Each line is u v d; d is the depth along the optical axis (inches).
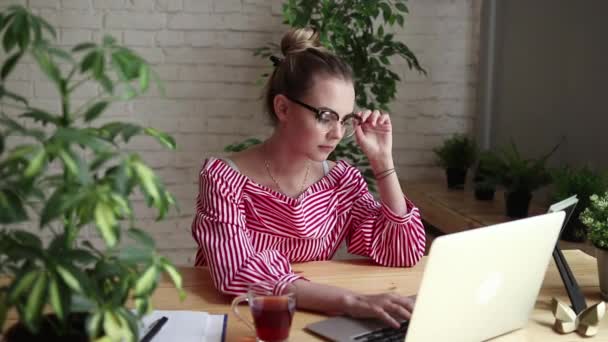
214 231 58.7
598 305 49.5
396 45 121.2
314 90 59.1
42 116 32.1
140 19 130.0
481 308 45.5
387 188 64.4
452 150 128.0
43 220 28.6
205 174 61.9
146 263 31.9
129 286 31.3
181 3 130.6
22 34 30.9
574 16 106.0
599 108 98.9
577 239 88.7
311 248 65.0
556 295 57.7
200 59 132.5
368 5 117.3
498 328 48.1
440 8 136.4
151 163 134.1
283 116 61.6
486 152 116.3
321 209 65.0
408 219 63.7
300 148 61.1
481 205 114.0
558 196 89.4
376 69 120.9
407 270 63.6
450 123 140.3
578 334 49.4
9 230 32.7
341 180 67.1
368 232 65.1
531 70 120.3
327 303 50.9
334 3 118.3
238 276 55.3
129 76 32.0
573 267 65.9
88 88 129.0
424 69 138.1
